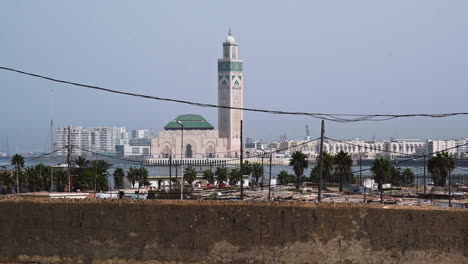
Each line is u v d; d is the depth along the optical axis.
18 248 27.89
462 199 112.81
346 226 25.75
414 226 25.42
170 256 26.69
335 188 159.50
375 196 121.00
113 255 27.11
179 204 26.75
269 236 26.12
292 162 161.88
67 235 27.55
